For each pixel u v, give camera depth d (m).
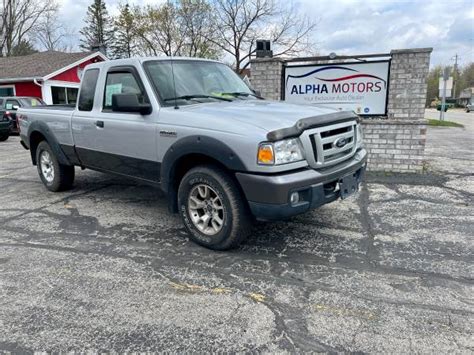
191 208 3.75
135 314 2.67
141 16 35.16
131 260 3.50
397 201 5.25
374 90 7.55
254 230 4.17
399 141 7.07
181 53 33.88
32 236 4.12
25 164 8.76
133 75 4.18
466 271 3.22
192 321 2.58
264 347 2.32
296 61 7.92
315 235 4.04
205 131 3.42
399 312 2.64
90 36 51.88
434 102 78.81
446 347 2.29
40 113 5.70
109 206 5.16
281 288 2.98
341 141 3.57
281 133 3.10
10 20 37.19
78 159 5.22
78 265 3.42
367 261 3.42
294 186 3.11
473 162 8.22
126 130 4.21
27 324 2.58
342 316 2.61
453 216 4.62
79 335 2.46
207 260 3.48
